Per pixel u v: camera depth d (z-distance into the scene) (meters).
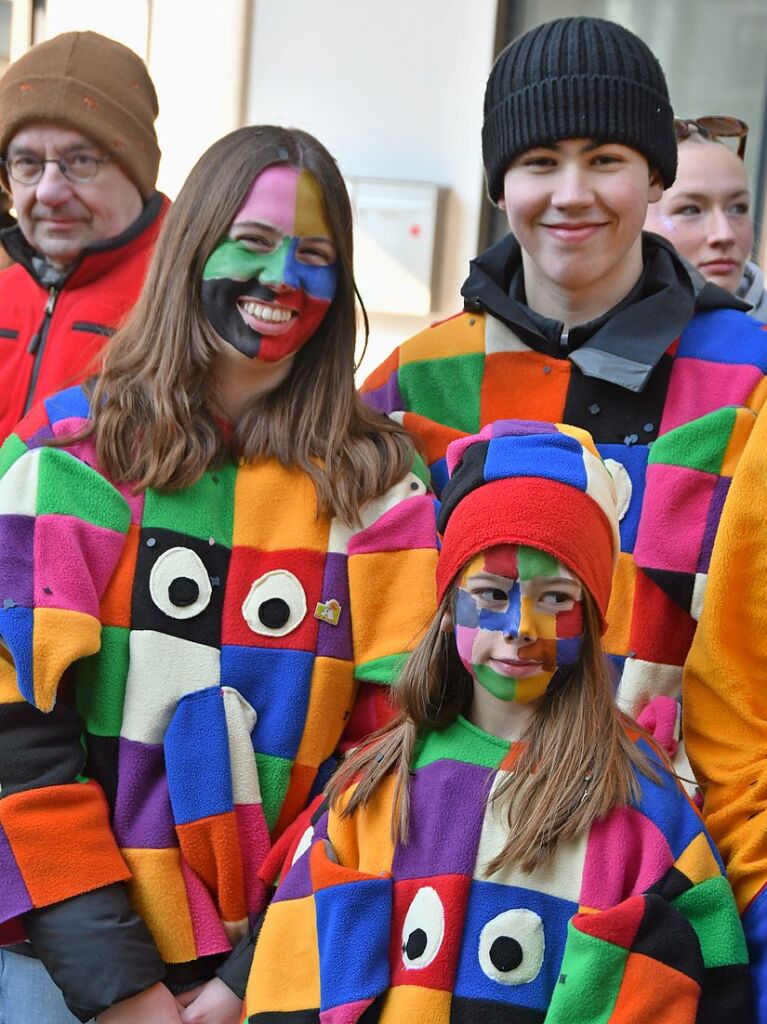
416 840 1.87
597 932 1.71
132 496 2.18
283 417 2.28
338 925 1.83
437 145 4.25
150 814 2.08
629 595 2.19
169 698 2.10
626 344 2.31
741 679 1.98
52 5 4.46
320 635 2.18
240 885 2.07
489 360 2.44
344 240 2.31
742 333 2.33
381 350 4.32
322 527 2.23
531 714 1.92
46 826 2.01
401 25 4.24
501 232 4.32
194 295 2.25
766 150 4.19
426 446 2.42
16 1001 2.13
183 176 4.39
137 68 2.97
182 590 2.14
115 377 2.25
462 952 1.79
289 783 2.13
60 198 2.82
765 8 4.17
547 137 2.26
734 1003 1.74
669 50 4.24
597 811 1.81
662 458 2.21
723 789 1.95
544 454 1.89
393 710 2.14
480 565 1.85
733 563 1.99
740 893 1.87
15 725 2.06
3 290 3.01
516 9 4.25
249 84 4.34
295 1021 1.83
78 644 2.02
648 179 2.35
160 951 2.04
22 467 2.16
